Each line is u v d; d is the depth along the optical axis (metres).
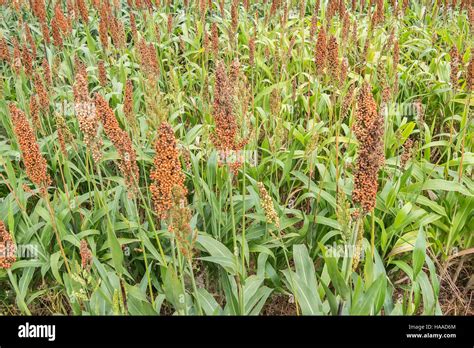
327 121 6.76
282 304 4.61
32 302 4.67
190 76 7.76
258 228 4.71
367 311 3.34
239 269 3.95
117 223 4.65
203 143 5.04
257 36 9.27
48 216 4.58
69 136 4.72
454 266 5.13
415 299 3.76
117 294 3.20
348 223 3.08
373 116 3.45
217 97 3.28
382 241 4.44
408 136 6.49
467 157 5.23
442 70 7.85
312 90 7.32
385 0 10.53
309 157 5.14
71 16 9.80
